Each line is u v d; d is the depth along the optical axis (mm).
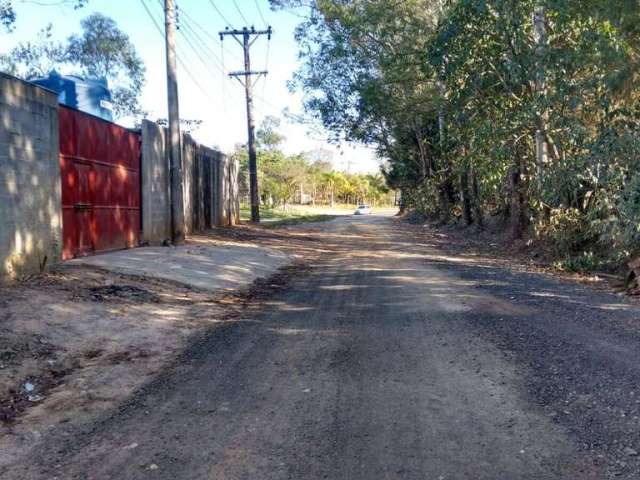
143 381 5750
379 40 22141
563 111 14500
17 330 6664
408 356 6297
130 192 14500
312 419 4637
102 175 12875
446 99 18828
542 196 15617
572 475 3641
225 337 7438
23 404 5164
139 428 4547
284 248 19688
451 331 7312
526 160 17828
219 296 10430
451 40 15227
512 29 14258
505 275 12750
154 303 9102
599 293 10305
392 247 21000
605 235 12578
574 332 7160
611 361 5891
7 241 8438
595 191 14016
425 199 40875
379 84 24766
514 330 7293
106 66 25734
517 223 20578
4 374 5633
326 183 109438
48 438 4410
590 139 13695
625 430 4258
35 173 9211
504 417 4582
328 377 5664
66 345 6672
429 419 4586
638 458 3836
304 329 7723
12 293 7895
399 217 56375
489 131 16109
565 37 14328
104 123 12961
